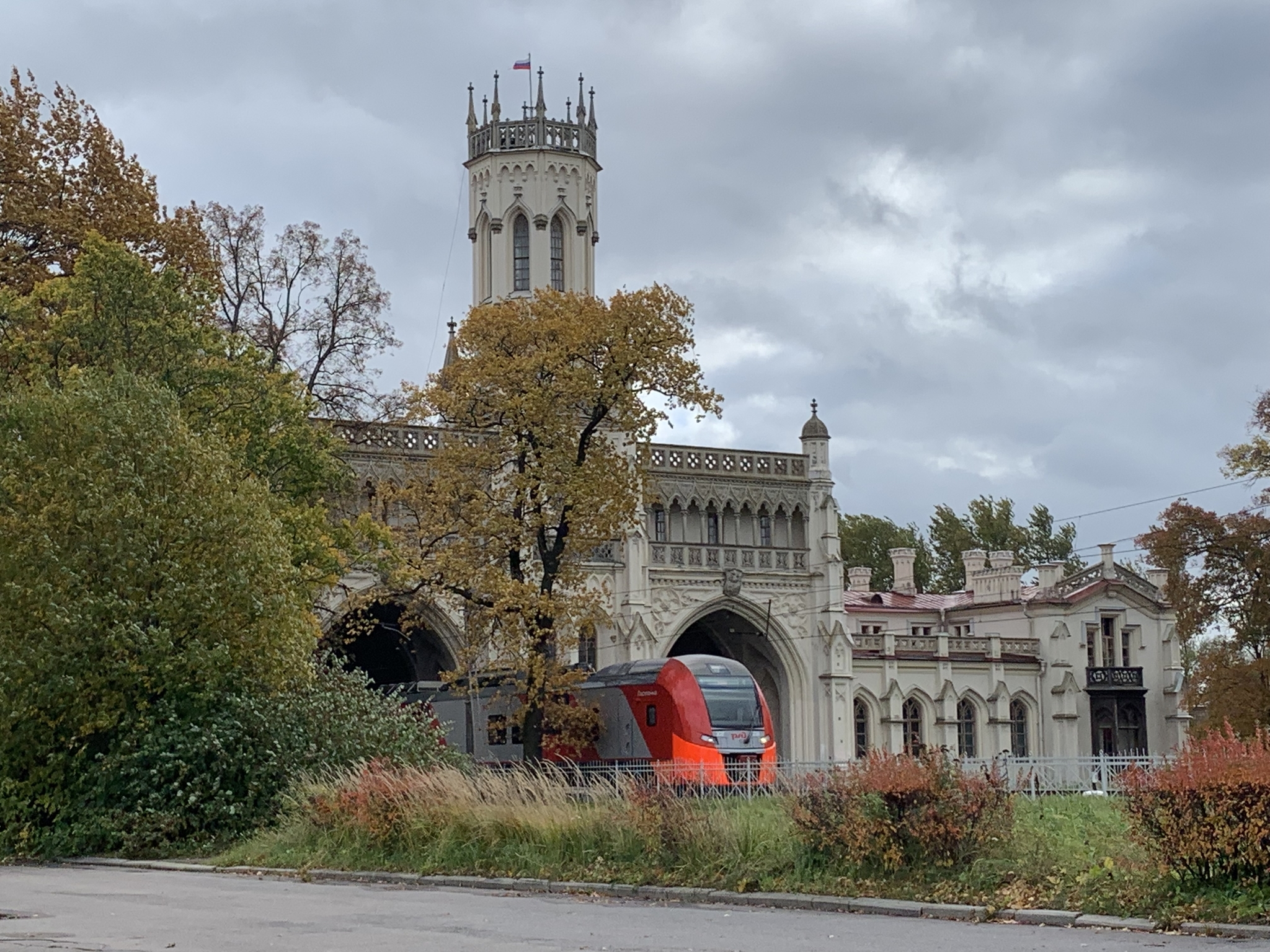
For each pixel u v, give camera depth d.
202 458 33.25
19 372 38.56
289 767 31.19
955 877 19.47
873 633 82.94
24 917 18.16
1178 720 80.31
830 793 21.17
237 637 32.22
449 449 46.78
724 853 21.80
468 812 25.17
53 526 31.36
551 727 52.81
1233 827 16.97
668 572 68.06
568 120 77.44
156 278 39.53
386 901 20.58
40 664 30.27
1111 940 15.63
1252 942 15.32
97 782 30.69
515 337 47.00
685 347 46.59
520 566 47.91
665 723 50.28
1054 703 78.25
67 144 47.84
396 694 36.25
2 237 46.03
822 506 72.06
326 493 54.47
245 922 17.53
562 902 20.41
